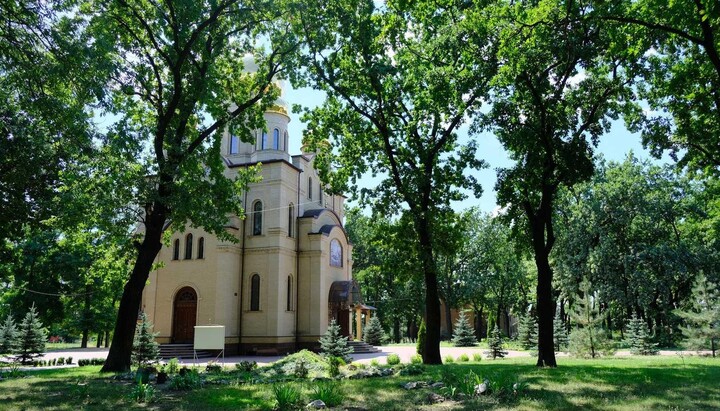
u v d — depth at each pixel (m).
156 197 18.03
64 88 16.53
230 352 34.84
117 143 16.95
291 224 38.66
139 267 19.73
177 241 37.22
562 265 43.22
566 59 17.45
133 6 19.69
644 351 31.38
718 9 12.91
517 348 41.56
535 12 15.39
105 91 15.01
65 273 45.56
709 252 40.25
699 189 42.38
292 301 37.94
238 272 36.53
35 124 16.44
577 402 10.02
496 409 9.39
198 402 10.73
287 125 42.69
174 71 19.80
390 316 64.88
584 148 18.80
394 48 21.52
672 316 41.75
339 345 28.53
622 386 12.23
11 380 15.77
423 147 22.48
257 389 12.59
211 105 20.97
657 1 14.57
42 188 17.84
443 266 57.66
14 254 26.42
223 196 21.50
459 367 18.31
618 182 43.16
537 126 19.00
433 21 19.05
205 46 20.67
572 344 28.23
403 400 10.59
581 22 16.09
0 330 31.94
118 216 19.03
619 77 19.14
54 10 14.45
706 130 21.14
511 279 59.50
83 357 35.78
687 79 18.56
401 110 22.92
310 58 22.59
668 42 17.75
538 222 19.75
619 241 43.75
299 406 10.03
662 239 43.75
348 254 44.25
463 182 22.44
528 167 19.27
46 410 10.05
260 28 22.14
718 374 14.88
